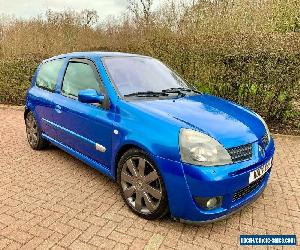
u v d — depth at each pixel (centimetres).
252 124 371
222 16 1306
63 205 396
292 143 648
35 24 1975
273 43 711
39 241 326
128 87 411
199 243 327
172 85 454
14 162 540
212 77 788
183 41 859
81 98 396
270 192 439
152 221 361
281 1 1366
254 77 723
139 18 1592
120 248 317
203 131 327
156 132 336
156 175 338
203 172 306
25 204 398
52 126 523
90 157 447
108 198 414
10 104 1091
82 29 1973
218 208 324
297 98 711
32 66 1069
